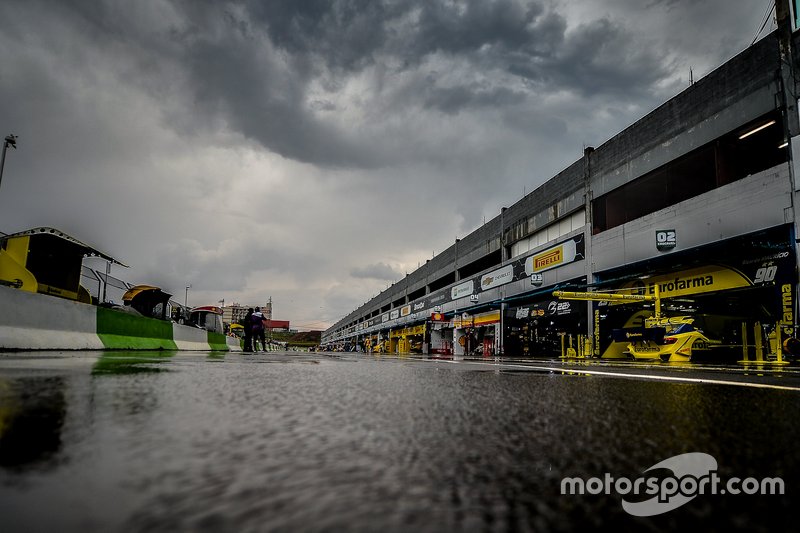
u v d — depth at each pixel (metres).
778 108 12.29
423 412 1.85
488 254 32.09
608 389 2.98
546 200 24.50
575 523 0.74
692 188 15.20
